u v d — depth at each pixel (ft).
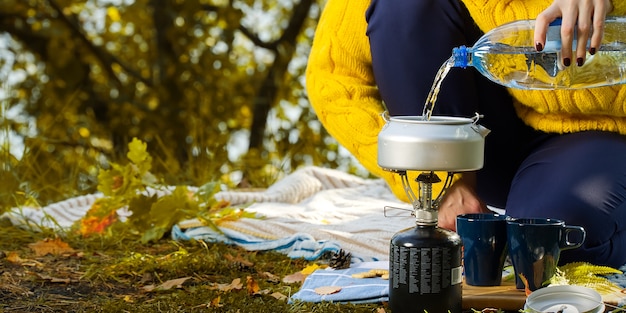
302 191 10.68
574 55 5.76
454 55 6.09
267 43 20.99
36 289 6.69
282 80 20.92
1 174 10.94
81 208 9.90
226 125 20.33
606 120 6.64
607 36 5.88
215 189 8.82
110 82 20.49
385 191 10.75
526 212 6.47
